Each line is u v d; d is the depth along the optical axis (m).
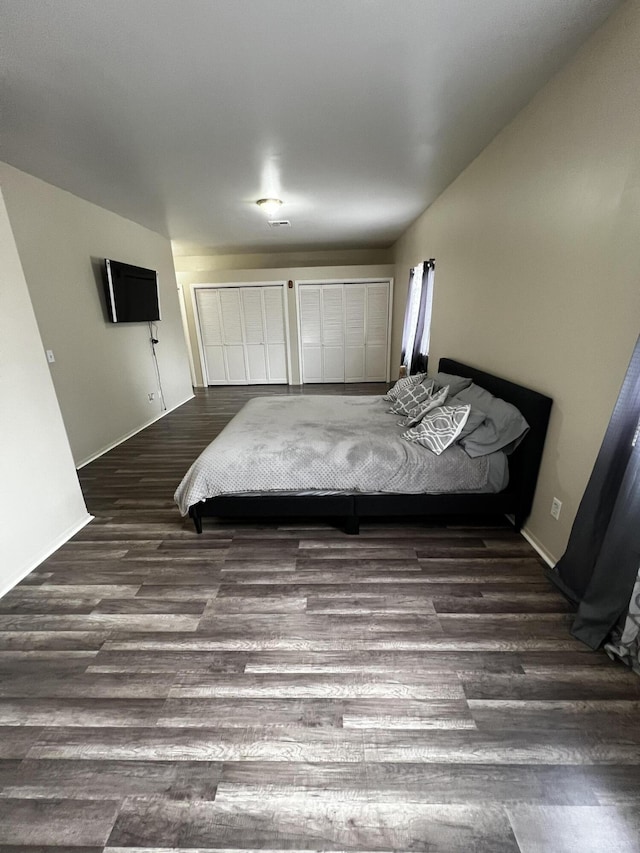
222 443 2.49
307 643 1.58
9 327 2.01
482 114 2.24
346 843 0.98
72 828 1.02
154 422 5.06
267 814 1.04
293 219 4.58
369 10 1.45
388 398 3.59
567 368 1.86
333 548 2.23
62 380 3.43
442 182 3.38
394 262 6.45
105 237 4.05
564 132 1.81
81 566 2.12
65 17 1.44
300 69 1.81
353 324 6.90
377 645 1.56
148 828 1.02
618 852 0.95
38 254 3.16
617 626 1.48
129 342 4.56
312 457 2.29
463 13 1.47
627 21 1.40
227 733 1.24
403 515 2.46
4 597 1.89
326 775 1.12
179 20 1.47
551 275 1.96
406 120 2.29
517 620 1.67
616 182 1.50
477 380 2.81
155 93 1.97
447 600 1.80
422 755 1.17
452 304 3.47
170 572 2.05
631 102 1.40
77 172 3.01
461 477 2.21
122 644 1.60
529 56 1.73
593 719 1.26
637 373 1.35
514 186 2.30
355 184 3.39
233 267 7.20
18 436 2.06
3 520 1.95
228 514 2.33
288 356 7.11
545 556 2.08
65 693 1.39
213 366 7.25
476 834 0.99
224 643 1.59
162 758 1.18
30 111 2.12
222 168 2.96
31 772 1.15
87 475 3.39
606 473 1.50
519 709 1.30
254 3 1.40
